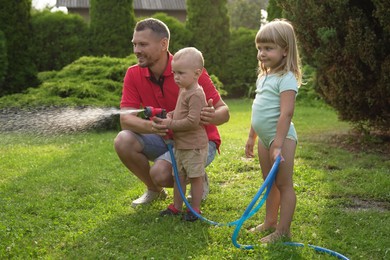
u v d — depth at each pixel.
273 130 3.15
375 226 3.45
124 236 3.29
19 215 3.77
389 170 5.10
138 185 4.58
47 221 3.61
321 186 4.50
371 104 6.08
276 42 3.09
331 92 6.49
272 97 3.15
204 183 4.16
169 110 3.94
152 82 3.90
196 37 13.91
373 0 5.49
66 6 20.88
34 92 8.84
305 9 6.24
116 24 12.99
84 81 9.30
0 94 10.96
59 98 8.16
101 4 12.95
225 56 14.27
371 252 3.04
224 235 3.24
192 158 3.54
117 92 9.02
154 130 3.50
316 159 5.68
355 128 6.96
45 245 3.18
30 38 11.95
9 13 10.91
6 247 3.10
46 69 12.95
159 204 3.99
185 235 3.26
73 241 3.23
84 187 4.54
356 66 5.93
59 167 5.38
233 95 14.94
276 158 2.96
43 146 6.65
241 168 5.27
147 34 3.69
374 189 4.34
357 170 5.02
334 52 6.04
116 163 5.49
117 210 3.87
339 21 5.96
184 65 3.38
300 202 4.01
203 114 3.44
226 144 6.58
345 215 3.71
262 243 3.07
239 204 3.99
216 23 13.94
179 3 22.50
